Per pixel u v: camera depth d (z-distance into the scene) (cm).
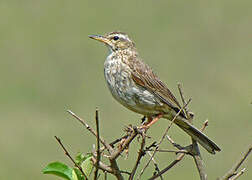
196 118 1606
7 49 1955
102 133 1487
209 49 2019
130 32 2088
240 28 2159
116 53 926
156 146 620
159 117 898
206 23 2184
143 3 2348
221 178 641
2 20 2138
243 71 1869
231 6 2328
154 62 1900
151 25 2159
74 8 2262
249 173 1362
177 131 1504
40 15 2191
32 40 2006
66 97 1722
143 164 1310
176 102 894
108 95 1733
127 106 909
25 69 1859
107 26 2130
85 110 1636
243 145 1462
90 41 2000
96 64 1869
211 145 784
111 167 608
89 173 608
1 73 1838
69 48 1969
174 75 1823
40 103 1700
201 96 1720
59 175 614
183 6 2322
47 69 1856
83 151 1427
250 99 1703
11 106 1681
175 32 2108
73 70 1858
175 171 1353
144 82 884
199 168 661
